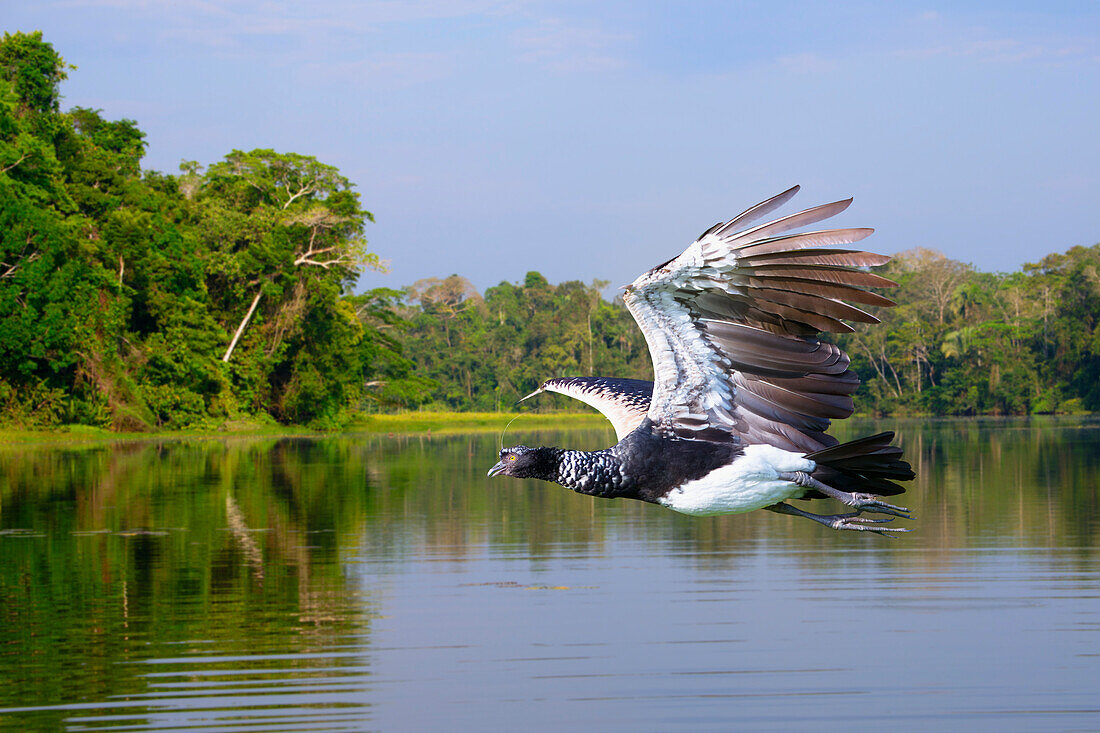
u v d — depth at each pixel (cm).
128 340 5169
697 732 752
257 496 2270
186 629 1046
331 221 6134
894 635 988
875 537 1579
